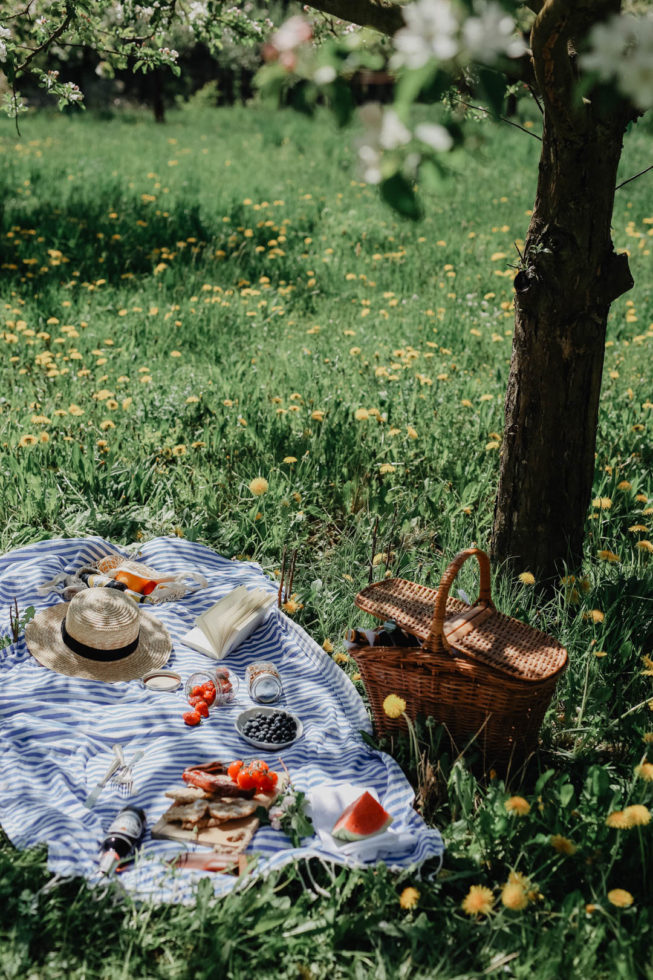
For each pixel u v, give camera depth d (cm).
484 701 329
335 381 693
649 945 259
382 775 331
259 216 1296
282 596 437
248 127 2519
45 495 506
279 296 955
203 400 633
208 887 266
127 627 386
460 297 995
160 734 347
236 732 350
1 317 828
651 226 1362
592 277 390
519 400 420
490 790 311
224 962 247
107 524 500
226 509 531
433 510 506
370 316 922
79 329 816
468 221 1353
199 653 407
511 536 440
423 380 652
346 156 1825
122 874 277
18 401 636
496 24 172
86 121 2611
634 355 808
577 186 374
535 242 394
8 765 320
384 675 344
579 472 426
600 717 360
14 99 529
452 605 366
